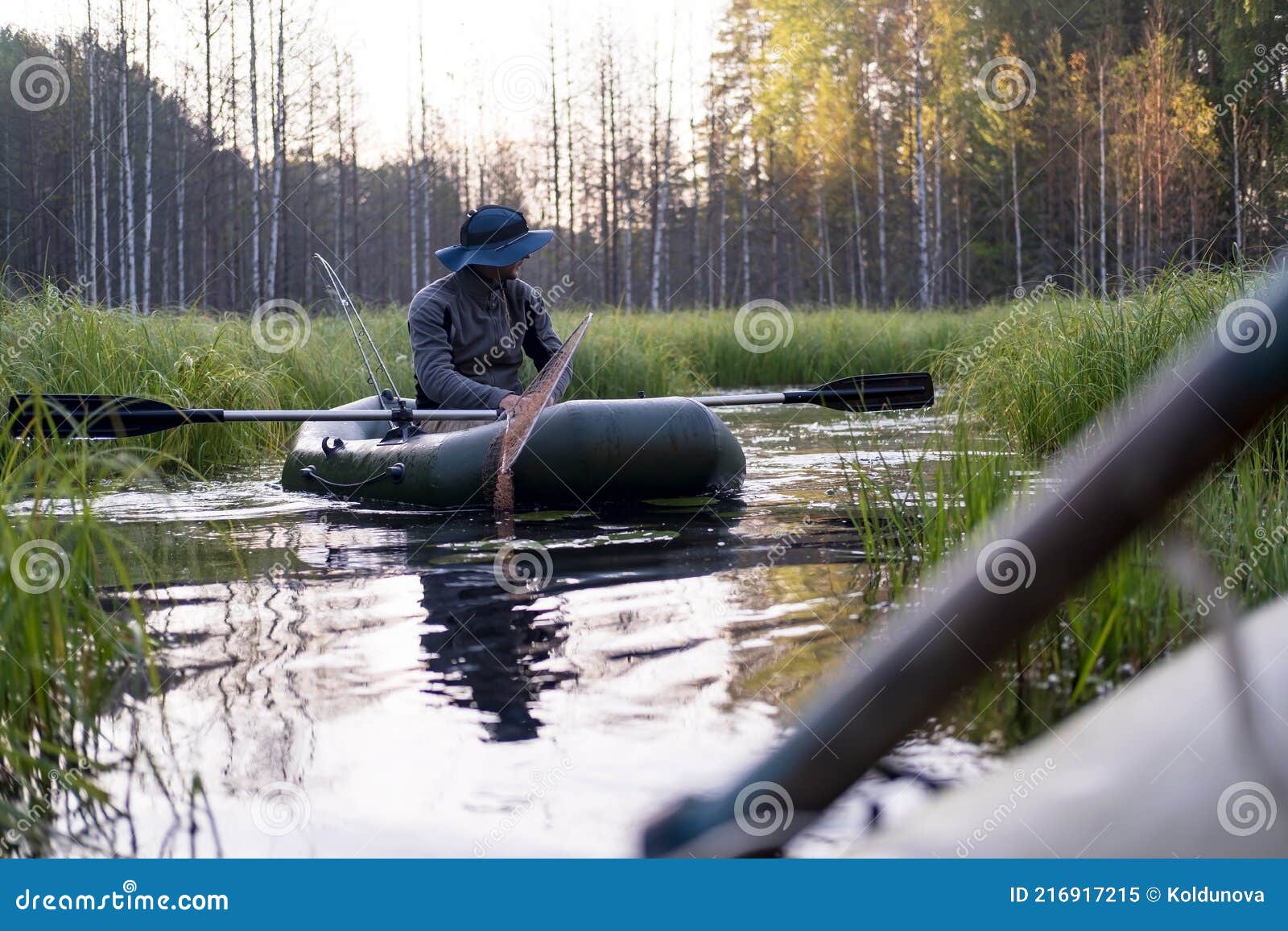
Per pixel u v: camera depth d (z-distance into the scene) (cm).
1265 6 1933
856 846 44
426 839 150
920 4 2405
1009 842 40
